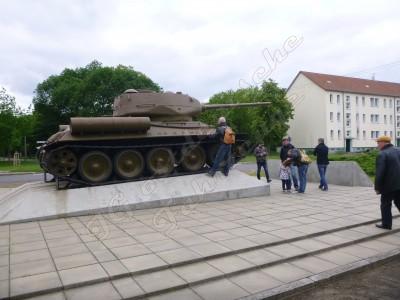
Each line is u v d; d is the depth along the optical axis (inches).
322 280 181.9
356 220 290.5
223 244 225.3
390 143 267.6
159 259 198.8
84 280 171.5
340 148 1871.3
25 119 1615.4
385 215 269.0
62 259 202.7
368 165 642.8
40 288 163.5
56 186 375.9
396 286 180.4
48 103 1835.6
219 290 169.3
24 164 1498.5
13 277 177.2
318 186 518.9
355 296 169.3
